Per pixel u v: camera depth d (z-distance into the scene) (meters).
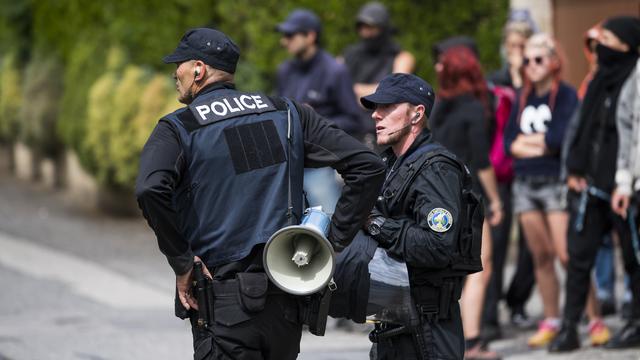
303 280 13.05
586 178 22.31
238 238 13.28
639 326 22.61
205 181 13.31
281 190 13.45
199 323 13.30
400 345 14.23
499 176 24.19
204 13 43.12
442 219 13.67
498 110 24.05
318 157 13.71
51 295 30.50
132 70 42.00
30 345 23.83
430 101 14.51
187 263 13.15
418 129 14.51
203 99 13.66
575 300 22.62
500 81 26.20
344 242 13.52
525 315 26.67
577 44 35.50
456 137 22.08
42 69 53.44
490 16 39.09
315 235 12.82
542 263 24.09
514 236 37.00
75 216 46.22
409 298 13.70
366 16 28.98
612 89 22.05
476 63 22.25
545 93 23.94
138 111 41.25
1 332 25.47
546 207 23.84
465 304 22.39
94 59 45.72
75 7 49.00
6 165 64.06
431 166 14.07
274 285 13.27
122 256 36.97
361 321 13.77
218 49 13.76
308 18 27.33
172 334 25.25
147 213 12.97
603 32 22.02
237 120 13.50
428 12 39.22
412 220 14.05
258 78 40.91
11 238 40.72
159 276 33.44
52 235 41.41
